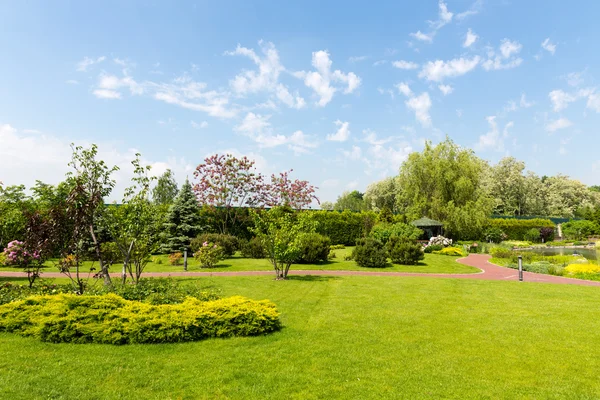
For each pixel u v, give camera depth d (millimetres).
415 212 37250
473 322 7930
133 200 10078
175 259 20094
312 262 21062
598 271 18141
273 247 14219
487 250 32094
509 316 8484
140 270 10398
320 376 5012
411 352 6020
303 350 6000
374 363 5508
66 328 6176
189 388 4590
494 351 6129
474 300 10391
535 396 4559
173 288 8539
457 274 18203
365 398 4418
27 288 8977
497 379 5043
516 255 25281
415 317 8312
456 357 5832
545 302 10164
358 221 36531
